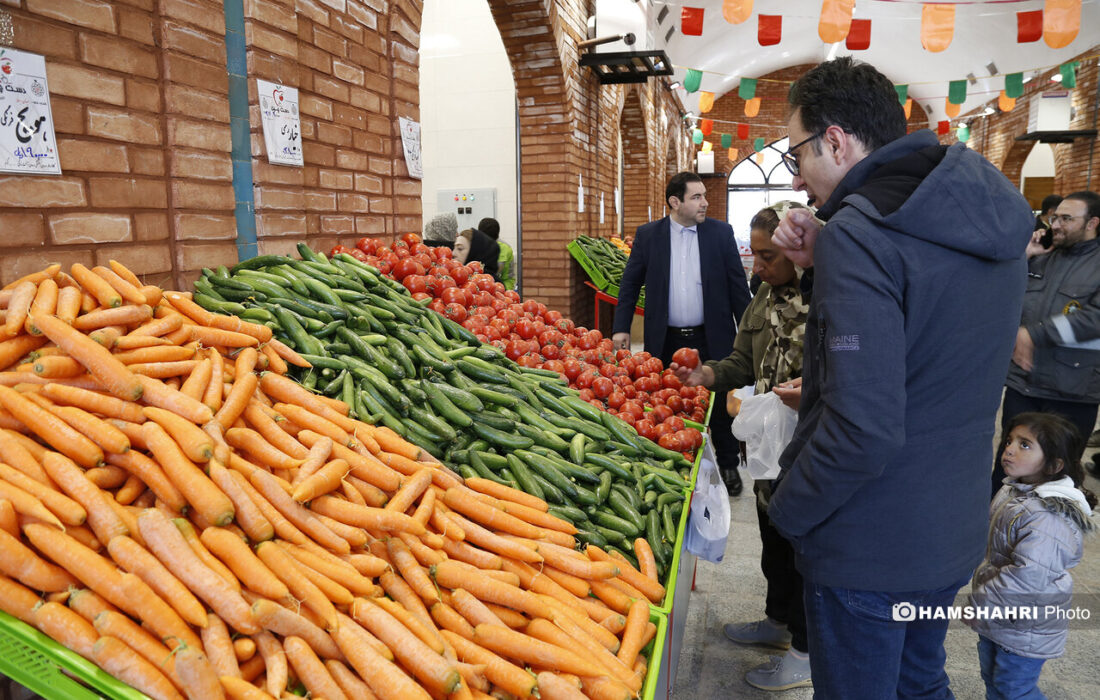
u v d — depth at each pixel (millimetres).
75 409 1324
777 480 1800
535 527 1673
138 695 1068
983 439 1561
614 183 9109
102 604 1121
